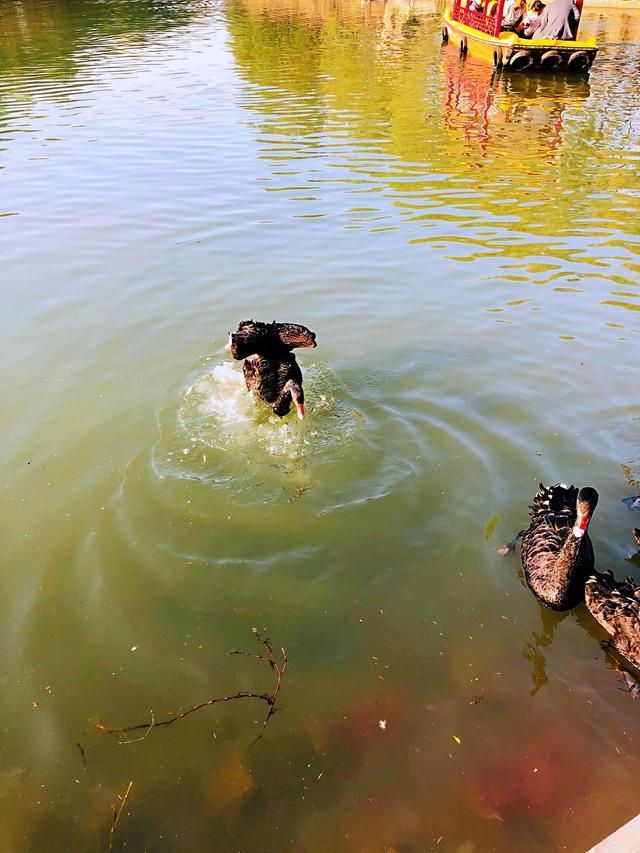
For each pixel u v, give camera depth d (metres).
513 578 2.94
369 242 6.20
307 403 4.01
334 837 2.01
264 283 5.45
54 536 3.05
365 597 2.80
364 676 2.48
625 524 3.20
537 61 13.70
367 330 4.80
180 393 4.08
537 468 3.49
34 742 2.24
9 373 4.25
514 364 4.38
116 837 2.00
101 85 13.47
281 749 2.24
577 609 2.87
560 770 2.19
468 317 4.96
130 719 2.32
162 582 2.83
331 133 9.81
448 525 3.16
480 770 2.19
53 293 5.29
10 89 13.20
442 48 17.41
